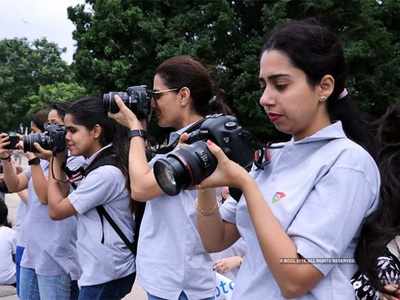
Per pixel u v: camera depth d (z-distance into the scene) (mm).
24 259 3572
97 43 13961
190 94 2379
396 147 1764
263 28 13141
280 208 1430
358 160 1398
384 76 13680
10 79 37656
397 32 15305
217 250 1834
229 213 1782
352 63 13195
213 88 2477
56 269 3367
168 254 2348
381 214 1506
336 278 1398
